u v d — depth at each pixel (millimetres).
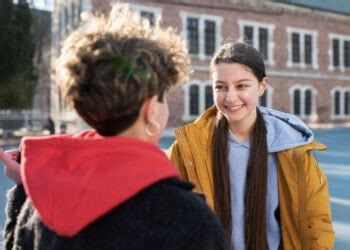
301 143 2074
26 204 1250
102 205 969
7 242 1294
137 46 1074
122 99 1045
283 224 2137
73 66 1064
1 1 21719
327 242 2061
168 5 24344
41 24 32062
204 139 2215
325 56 32344
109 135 1126
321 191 2109
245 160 2174
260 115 2184
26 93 22922
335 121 33062
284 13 29547
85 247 977
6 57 21938
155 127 1146
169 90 1197
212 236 990
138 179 990
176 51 1188
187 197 1021
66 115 24047
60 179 1015
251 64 2062
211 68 2205
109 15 1229
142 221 970
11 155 1457
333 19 32594
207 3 25844
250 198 2111
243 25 27469
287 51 29859
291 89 30188
